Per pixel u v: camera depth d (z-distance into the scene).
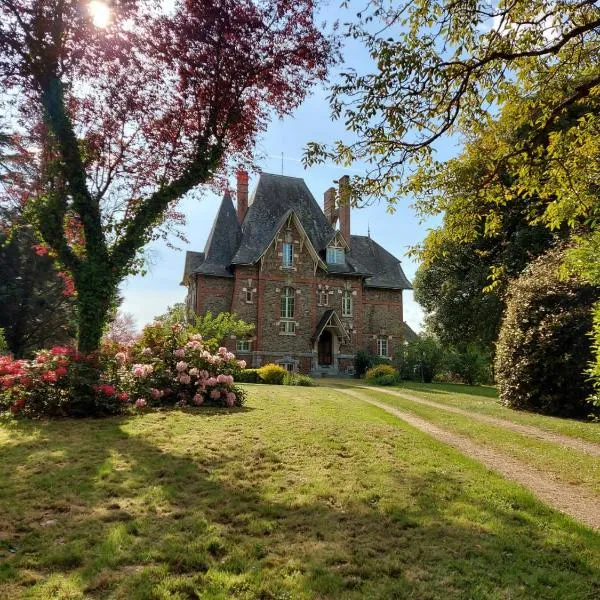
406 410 14.23
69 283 14.62
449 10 6.66
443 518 5.59
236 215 38.88
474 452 9.17
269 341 34.72
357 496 6.13
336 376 36.34
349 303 38.06
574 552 4.89
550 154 8.77
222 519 5.35
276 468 7.23
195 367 12.70
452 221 9.62
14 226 16.59
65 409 10.53
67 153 12.71
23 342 30.89
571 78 8.45
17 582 3.92
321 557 4.54
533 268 16.56
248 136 14.38
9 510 5.36
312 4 12.56
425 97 6.91
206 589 3.91
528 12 7.33
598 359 10.77
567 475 7.82
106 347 13.48
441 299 30.22
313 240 38.91
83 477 6.46
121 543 4.62
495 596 3.99
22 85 12.35
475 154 9.35
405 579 4.22
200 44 12.57
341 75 6.51
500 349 16.23
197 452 7.81
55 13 11.65
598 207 8.64
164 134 13.62
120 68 12.62
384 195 8.15
